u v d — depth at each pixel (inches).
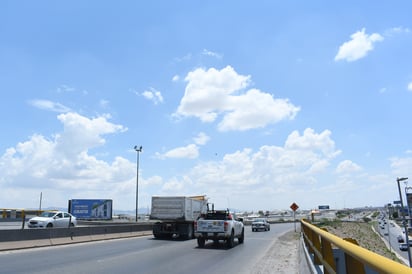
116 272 450.3
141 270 468.8
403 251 2262.6
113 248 757.9
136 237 1140.5
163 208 1063.0
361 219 5802.2
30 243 738.8
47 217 1238.3
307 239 519.5
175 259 589.6
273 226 2527.1
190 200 1098.1
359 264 117.0
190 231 1071.0
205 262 560.7
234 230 864.3
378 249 2311.8
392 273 73.9
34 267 480.1
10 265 495.5
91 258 582.6
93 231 967.0
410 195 1964.8
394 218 4293.8
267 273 465.1
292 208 1619.1
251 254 685.3
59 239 826.2
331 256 190.9
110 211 2608.3
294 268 509.4
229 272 468.8
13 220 1560.0
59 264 510.6
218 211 868.6
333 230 2699.3
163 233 1072.2
